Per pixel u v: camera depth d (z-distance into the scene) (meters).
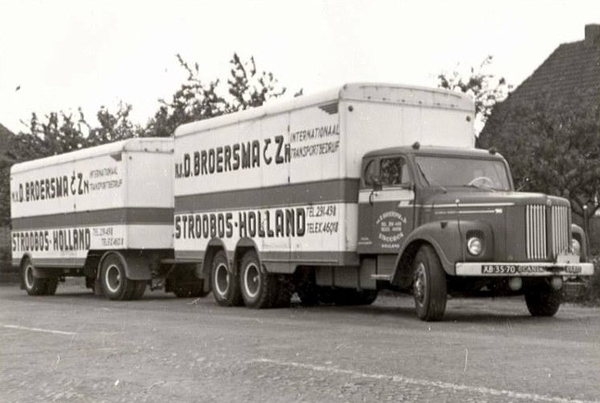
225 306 18.73
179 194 20.23
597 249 25.69
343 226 15.63
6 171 34.22
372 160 15.49
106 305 19.77
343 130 15.61
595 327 13.00
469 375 8.38
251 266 18.03
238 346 10.92
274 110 17.28
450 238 13.64
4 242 36.84
